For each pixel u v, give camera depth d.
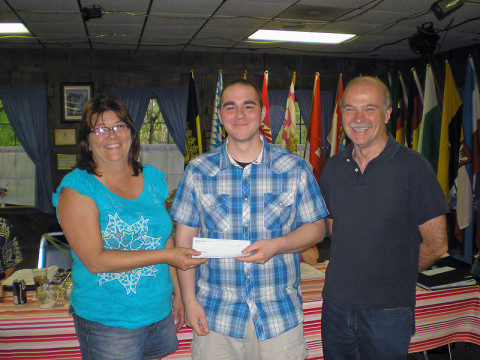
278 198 1.60
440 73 6.58
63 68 6.38
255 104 1.54
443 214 1.64
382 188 1.65
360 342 1.74
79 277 1.48
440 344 2.27
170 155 6.96
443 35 5.37
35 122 6.35
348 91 1.70
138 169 1.63
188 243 1.68
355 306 1.70
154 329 1.60
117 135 1.46
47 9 4.25
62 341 1.91
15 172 6.50
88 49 6.41
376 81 1.68
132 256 1.41
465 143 5.01
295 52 6.73
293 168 1.63
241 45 6.16
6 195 6.49
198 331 1.58
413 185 1.63
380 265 1.66
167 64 6.66
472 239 5.52
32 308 2.01
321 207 1.67
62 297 2.08
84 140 1.47
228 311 1.56
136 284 1.48
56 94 6.44
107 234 1.45
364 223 1.68
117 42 5.92
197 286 1.67
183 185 1.66
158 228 1.56
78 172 1.44
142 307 1.50
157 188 1.67
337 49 6.45
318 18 4.61
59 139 6.49
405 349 1.69
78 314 1.48
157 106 6.89
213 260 1.60
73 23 4.82
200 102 6.80
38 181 6.43
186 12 4.39
